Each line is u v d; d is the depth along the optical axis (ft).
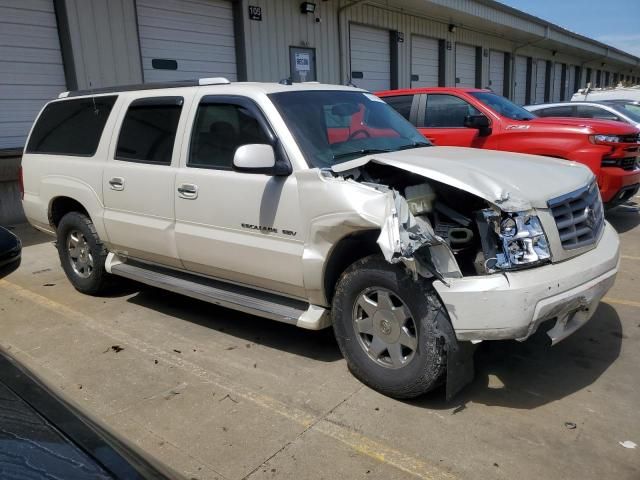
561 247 10.38
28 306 17.13
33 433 5.10
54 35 30.25
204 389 11.70
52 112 18.43
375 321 10.96
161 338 14.43
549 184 11.08
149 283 15.30
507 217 10.02
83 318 15.99
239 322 15.39
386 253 9.39
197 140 13.75
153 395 11.51
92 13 30.94
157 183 14.35
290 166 11.86
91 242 16.92
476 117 24.50
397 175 12.16
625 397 10.88
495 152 13.69
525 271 9.89
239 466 9.18
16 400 5.64
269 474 8.96
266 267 12.42
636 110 41.60
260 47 40.93
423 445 9.57
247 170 11.75
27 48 29.25
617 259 11.46
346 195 10.78
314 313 11.98
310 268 11.55
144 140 15.05
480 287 9.61
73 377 12.41
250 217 12.48
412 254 9.46
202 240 13.50
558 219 10.68
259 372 12.38
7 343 14.37
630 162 23.98
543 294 9.64
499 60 78.89
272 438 9.91
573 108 37.73
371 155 12.35
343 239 11.08
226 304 13.28
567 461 9.02
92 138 16.60
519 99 87.35
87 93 17.35
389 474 8.87
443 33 63.16
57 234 18.15
